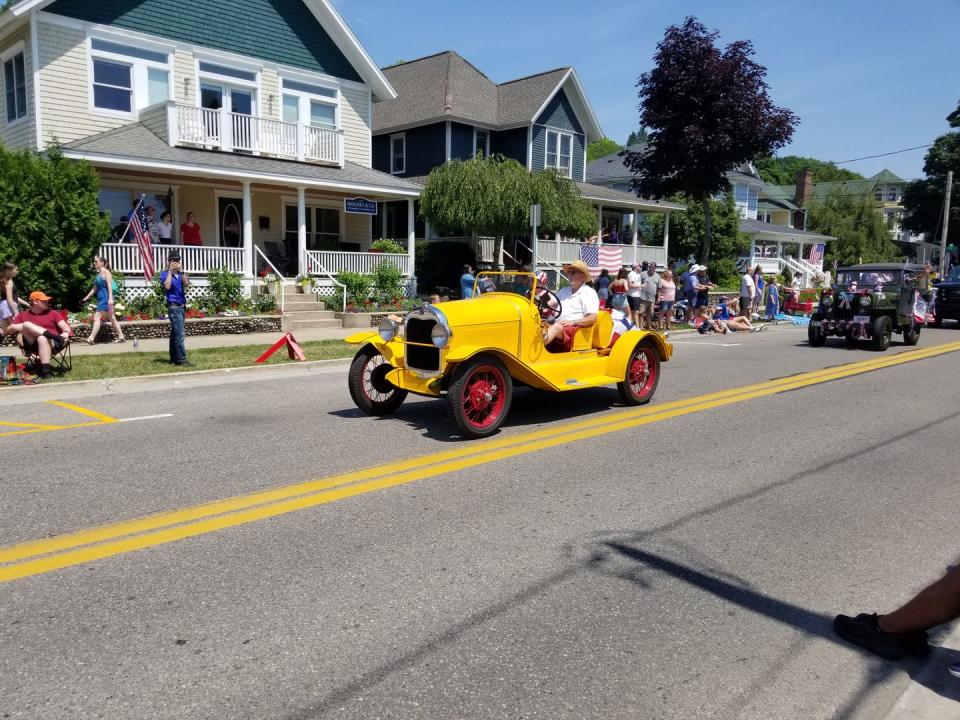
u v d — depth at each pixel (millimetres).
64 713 2797
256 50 21500
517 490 5602
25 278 13938
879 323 15758
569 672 3164
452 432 7457
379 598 3777
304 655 3232
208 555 4262
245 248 18844
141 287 16797
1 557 4180
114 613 3566
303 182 19266
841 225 60500
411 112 30078
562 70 31375
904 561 4480
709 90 30109
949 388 11000
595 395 9820
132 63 19109
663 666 3242
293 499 5262
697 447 7102
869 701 3043
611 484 5828
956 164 61031
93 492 5352
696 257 39031
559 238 27578
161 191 20375
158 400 9070
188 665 3133
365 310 19406
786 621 3689
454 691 2998
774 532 4898
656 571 4215
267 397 9367
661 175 32188
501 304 7641
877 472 6422
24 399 9023
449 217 22953
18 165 14023
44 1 17266
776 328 22906
